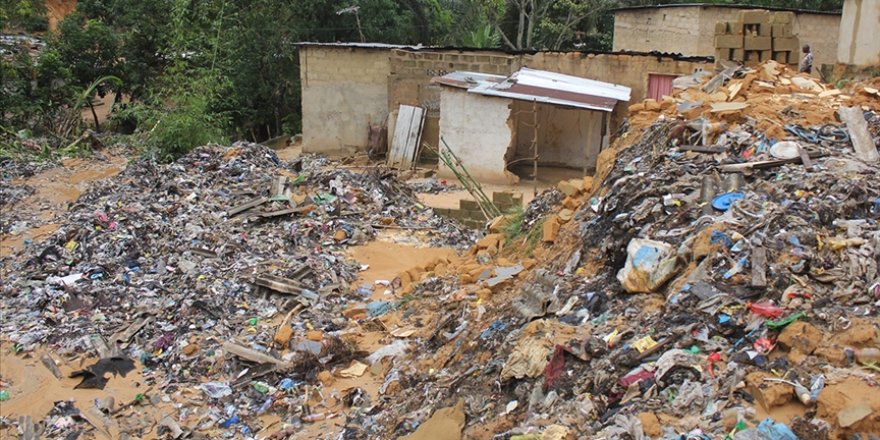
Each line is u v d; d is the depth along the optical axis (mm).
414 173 24625
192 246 15078
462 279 12352
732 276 7543
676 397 6516
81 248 15336
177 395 10586
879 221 8023
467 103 23109
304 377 10797
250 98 31484
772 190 8875
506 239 13969
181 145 25516
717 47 15812
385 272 14844
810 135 10258
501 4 35312
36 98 30141
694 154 10328
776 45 15516
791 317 6797
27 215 19203
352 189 18422
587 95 22453
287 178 18719
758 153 9891
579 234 10492
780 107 11180
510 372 7914
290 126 32250
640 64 23453
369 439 8680
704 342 7012
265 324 12461
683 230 8633
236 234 15836
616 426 6367
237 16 30422
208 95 27531
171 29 31172
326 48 26938
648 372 6875
